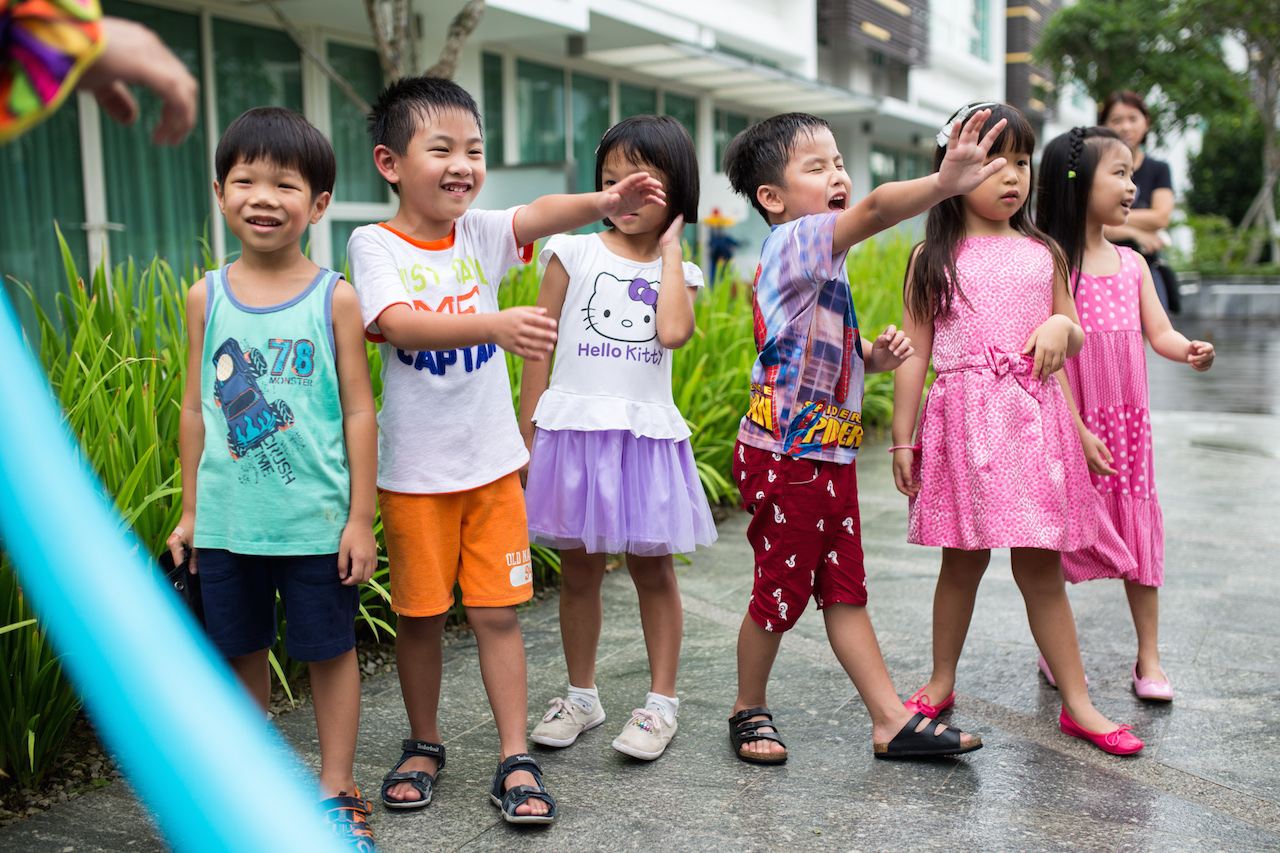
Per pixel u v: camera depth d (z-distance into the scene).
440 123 1.99
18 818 2.00
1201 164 25.03
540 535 2.32
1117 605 3.36
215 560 1.87
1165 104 18.06
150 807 2.04
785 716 2.52
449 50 4.55
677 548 2.29
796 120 2.27
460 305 2.07
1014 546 2.25
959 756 2.29
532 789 2.00
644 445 2.29
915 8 16.80
